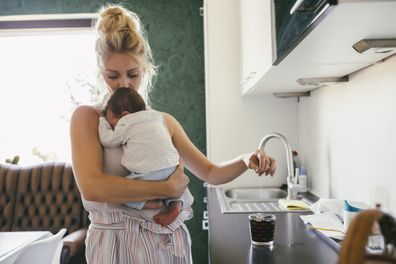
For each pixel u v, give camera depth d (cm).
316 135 199
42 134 307
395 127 114
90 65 303
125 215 102
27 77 306
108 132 104
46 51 305
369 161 133
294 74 149
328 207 140
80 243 218
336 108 167
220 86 247
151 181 102
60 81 305
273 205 191
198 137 286
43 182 258
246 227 136
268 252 104
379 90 124
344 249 38
